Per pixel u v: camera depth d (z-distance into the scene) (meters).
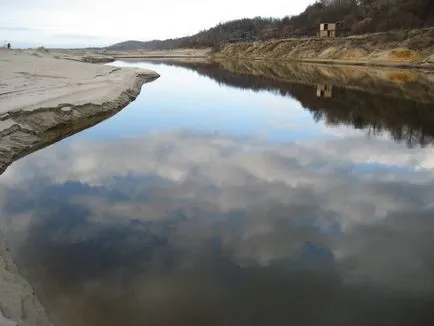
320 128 19.03
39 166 13.66
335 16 98.94
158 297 6.78
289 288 7.05
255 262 7.82
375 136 17.38
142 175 12.62
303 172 12.81
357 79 39.88
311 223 9.41
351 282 7.23
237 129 18.97
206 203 10.48
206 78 45.44
